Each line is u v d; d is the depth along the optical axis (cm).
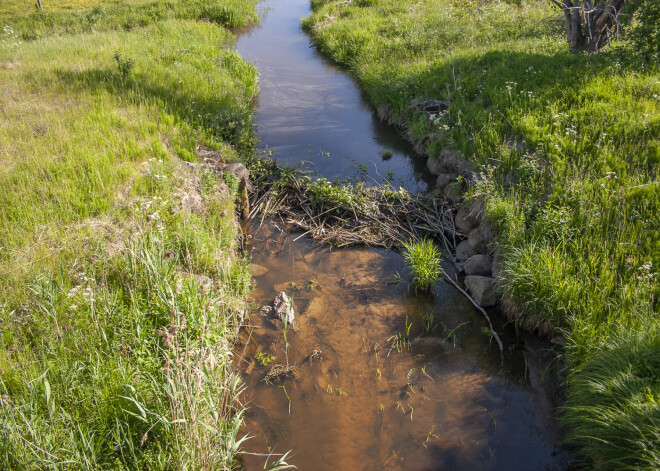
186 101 1148
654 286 548
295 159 1091
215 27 2042
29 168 752
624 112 879
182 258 658
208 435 436
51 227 631
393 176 1021
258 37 2075
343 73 1638
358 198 906
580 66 1123
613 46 1252
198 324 524
